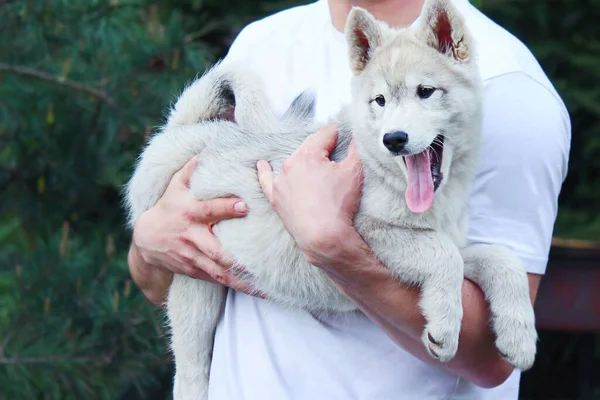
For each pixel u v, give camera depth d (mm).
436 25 3670
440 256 3404
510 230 3527
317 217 3262
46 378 6215
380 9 3924
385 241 3500
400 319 3363
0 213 7027
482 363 3441
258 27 4164
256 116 3955
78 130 6555
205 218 3801
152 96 6422
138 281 4277
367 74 3688
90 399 6258
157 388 7012
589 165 9070
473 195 3549
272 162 3836
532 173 3492
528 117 3479
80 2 6641
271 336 3611
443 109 3545
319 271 3629
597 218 8680
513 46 3643
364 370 3473
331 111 3816
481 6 8516
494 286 3416
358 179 3453
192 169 3971
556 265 5848
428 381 3473
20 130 6594
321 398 3473
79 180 6672
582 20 9188
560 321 5844
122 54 6547
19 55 6527
